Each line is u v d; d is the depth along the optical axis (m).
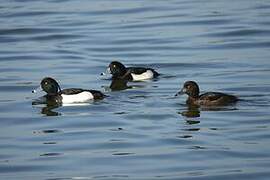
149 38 37.44
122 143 23.22
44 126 25.14
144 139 23.48
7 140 23.88
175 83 29.91
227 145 22.70
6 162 21.91
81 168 21.27
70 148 22.95
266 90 28.16
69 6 45.22
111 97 28.03
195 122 24.83
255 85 28.94
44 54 35.22
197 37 37.41
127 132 24.17
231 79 30.11
